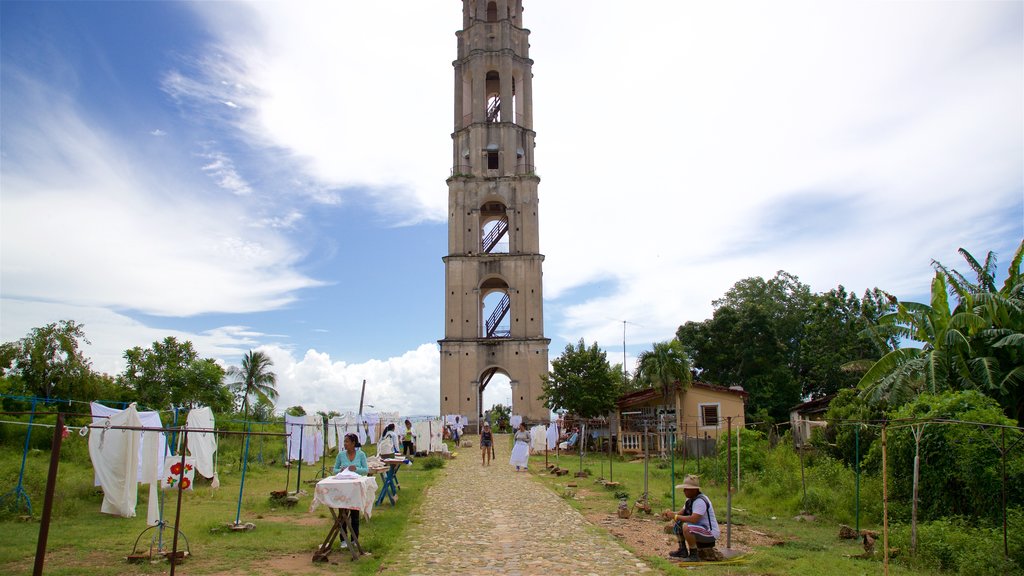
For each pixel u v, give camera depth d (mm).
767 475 21062
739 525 15258
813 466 22422
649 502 17516
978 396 16719
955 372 22047
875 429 20203
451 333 56219
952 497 14898
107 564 10633
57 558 10969
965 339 21625
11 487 15945
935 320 23609
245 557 11328
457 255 57719
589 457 36375
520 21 65562
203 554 11438
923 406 16516
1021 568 11273
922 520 15039
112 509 14844
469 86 64375
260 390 65562
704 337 57438
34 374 36625
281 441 36062
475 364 55500
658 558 11547
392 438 25891
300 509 16625
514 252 57938
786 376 54062
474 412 54594
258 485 21703
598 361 42500
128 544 12094
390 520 14969
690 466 27594
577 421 42344
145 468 15359
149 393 43156
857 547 12992
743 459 23094
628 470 28062
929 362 21766
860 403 25344
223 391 48031
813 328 54656
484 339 55781
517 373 55156
